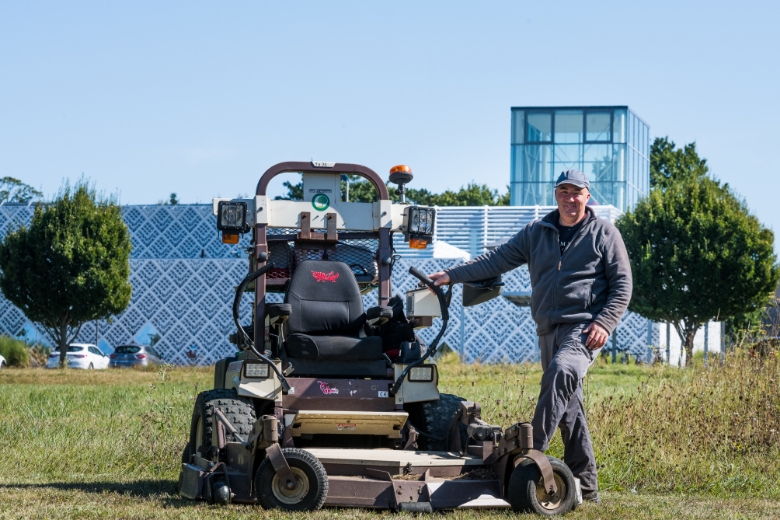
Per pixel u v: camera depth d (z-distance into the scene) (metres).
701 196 44.72
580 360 9.67
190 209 58.31
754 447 14.05
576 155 57.34
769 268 43.47
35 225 49.69
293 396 10.37
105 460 13.61
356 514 9.01
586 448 10.27
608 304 9.92
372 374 10.73
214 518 8.75
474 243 53.88
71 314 49.97
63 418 18.14
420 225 11.80
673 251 43.81
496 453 9.57
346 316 11.05
